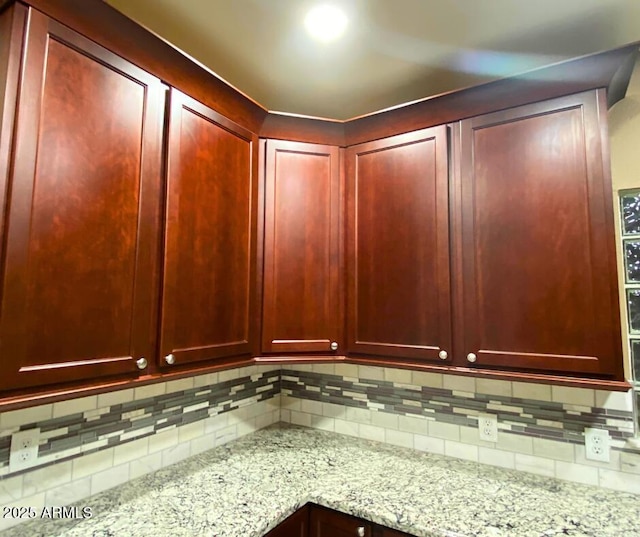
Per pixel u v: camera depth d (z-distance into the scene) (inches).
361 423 80.3
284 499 54.6
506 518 50.3
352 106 81.3
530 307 55.7
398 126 68.6
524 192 57.2
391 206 67.9
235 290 63.6
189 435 69.8
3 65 38.4
